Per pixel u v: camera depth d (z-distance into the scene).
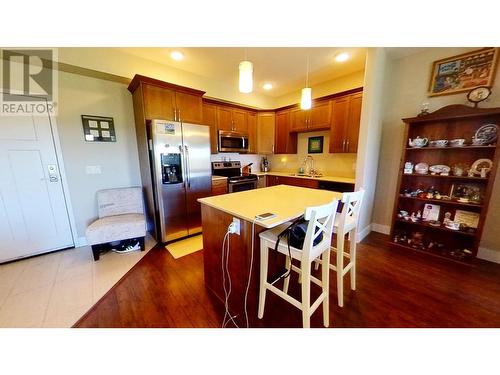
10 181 2.17
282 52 2.54
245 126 4.14
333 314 1.48
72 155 2.48
